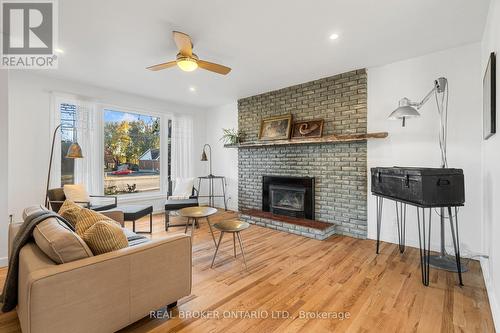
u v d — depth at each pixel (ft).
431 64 9.36
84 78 12.23
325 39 8.27
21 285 4.54
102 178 14.10
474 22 7.24
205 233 12.15
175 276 5.59
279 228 12.56
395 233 10.36
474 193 8.57
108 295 4.52
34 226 5.16
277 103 14.29
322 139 11.53
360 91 11.02
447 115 9.05
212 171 19.03
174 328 5.24
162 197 17.01
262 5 6.42
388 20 7.12
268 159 14.85
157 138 17.02
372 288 6.82
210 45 8.68
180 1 6.26
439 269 7.92
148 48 8.94
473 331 5.12
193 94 15.28
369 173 10.96
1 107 8.05
